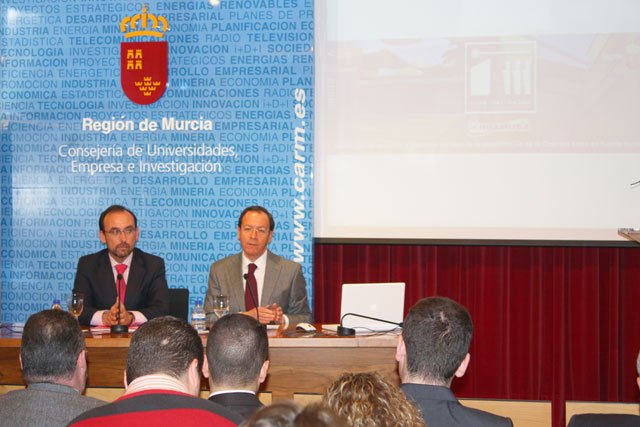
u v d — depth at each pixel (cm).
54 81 495
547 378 488
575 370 483
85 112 494
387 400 132
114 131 493
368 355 322
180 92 487
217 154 486
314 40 485
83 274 400
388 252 494
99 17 491
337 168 489
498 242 476
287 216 482
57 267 498
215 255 488
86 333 338
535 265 484
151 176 491
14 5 496
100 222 399
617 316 478
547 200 473
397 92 483
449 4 479
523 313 486
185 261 490
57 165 496
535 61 472
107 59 491
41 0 494
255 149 483
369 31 484
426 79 481
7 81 498
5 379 326
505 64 475
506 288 484
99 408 152
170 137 489
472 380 489
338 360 322
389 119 484
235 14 482
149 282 400
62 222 497
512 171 475
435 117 481
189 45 486
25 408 177
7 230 500
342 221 489
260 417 86
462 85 479
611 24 466
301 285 409
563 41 470
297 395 324
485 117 477
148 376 169
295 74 480
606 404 249
